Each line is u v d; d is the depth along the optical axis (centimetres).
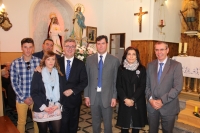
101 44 235
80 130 313
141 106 226
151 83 225
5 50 475
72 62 241
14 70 239
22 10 498
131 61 227
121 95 226
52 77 212
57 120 217
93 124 249
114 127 327
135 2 570
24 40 241
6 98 354
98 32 675
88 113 394
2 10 419
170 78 215
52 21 572
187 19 577
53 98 212
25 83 242
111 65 240
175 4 596
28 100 235
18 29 494
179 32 620
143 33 554
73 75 236
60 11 618
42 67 213
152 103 215
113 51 663
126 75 229
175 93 205
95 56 251
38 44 571
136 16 570
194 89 435
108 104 237
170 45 584
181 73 212
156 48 219
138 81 228
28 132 305
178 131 311
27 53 240
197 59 404
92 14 653
